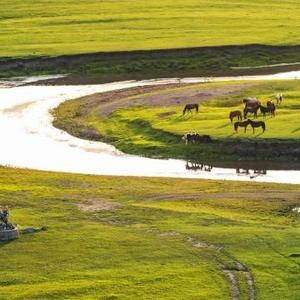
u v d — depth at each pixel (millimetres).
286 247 119625
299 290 106062
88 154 185875
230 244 121312
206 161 177125
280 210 140625
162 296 104500
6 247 121000
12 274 111688
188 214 136875
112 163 178500
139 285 107688
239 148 178625
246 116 196875
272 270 112188
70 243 122438
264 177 166000
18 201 144750
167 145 185000
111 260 116062
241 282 108625
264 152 176875
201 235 125125
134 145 188125
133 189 156250
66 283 108562
